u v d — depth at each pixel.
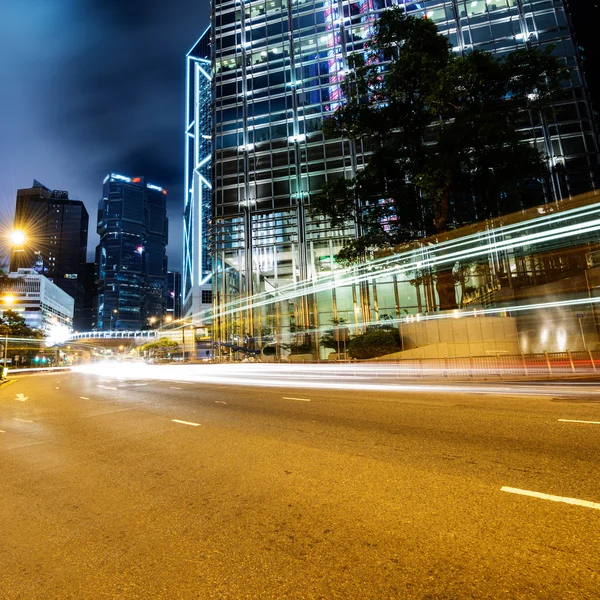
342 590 2.58
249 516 3.75
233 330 40.69
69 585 2.80
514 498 3.83
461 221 33.69
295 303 39.16
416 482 4.38
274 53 44.44
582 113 34.69
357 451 5.71
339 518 3.61
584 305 19.81
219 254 42.25
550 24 36.78
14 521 3.90
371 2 41.84
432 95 21.67
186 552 3.17
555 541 3.02
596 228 25.77
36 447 6.99
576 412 7.88
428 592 2.50
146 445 6.67
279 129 42.59
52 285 151.75
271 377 22.62
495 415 7.92
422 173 23.17
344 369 22.20
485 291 30.48
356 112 25.73
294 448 6.04
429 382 15.73
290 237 40.62
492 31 37.69
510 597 2.41
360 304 36.91
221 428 7.74
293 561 2.95
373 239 26.08
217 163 43.62
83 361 165.62
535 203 33.69
